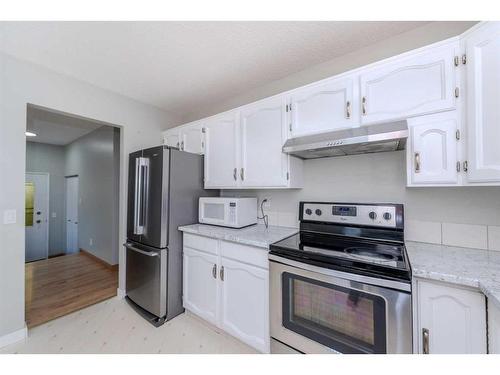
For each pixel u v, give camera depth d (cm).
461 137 115
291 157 183
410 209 156
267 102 192
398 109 133
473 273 98
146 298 212
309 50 178
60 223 520
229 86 236
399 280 104
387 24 152
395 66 134
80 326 196
